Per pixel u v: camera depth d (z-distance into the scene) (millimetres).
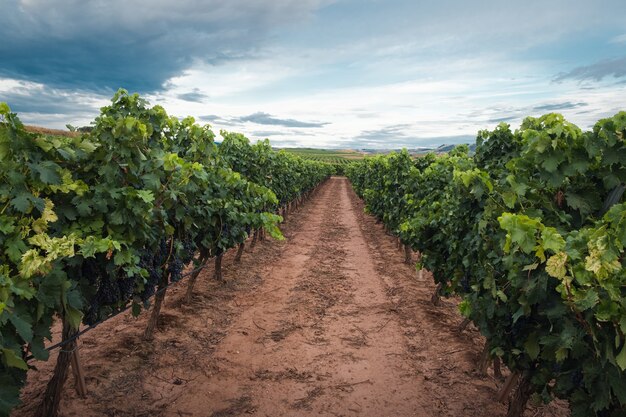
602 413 2590
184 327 5875
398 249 12039
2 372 2441
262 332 5891
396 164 11734
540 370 3051
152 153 4543
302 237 13820
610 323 2383
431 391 4480
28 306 2771
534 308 3082
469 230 4992
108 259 3588
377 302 7297
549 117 3309
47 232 3287
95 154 3705
